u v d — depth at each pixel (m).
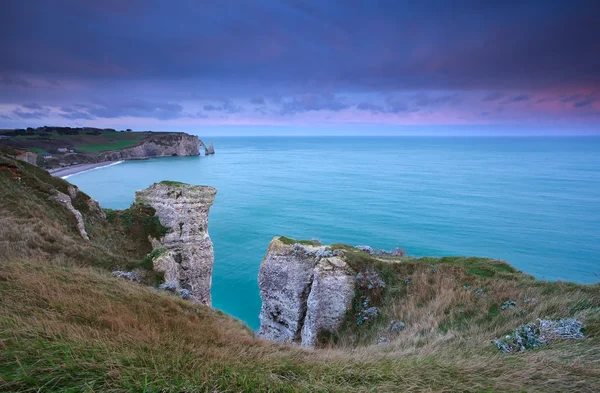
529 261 70.00
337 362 9.61
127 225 40.53
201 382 6.82
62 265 19.88
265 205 114.06
